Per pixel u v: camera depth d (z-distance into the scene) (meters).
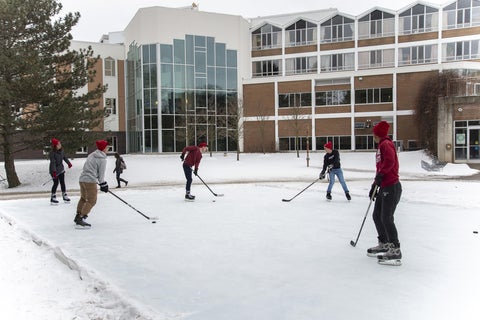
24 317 4.08
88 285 4.99
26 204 12.30
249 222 8.70
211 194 14.27
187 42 42.00
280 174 23.78
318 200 12.41
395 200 5.70
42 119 20.58
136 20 42.22
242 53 45.34
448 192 14.20
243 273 5.21
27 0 21.02
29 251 6.69
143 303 4.24
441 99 28.48
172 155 37.31
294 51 47.47
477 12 41.66
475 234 7.41
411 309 4.02
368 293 4.47
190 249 6.43
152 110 40.78
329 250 6.32
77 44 44.56
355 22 45.47
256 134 43.66
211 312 3.99
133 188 17.36
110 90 46.00
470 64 37.78
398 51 44.31
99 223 8.81
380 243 6.05
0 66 19.67
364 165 30.38
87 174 8.38
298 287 4.68
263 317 3.86
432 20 43.19
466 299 4.28
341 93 41.66
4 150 21.77
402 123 39.31
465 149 28.02
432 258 5.86
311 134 42.50
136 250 6.41
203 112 42.00
